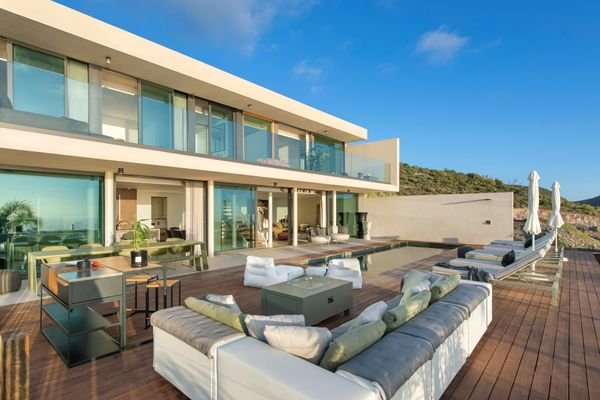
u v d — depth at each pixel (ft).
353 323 8.72
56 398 8.61
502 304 17.02
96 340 12.18
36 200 23.89
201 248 25.82
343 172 42.96
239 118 36.58
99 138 20.95
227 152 31.04
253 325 8.04
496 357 11.04
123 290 11.52
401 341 7.71
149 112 26.00
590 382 9.44
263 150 34.14
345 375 6.19
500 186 91.04
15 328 13.62
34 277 18.65
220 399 7.36
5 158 20.26
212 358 7.51
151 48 25.16
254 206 39.63
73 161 21.67
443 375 8.73
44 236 24.16
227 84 30.66
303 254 34.96
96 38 22.30
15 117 17.66
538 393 8.88
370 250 41.06
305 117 40.11
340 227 51.19
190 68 27.63
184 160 25.57
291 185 41.42
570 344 12.09
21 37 21.54
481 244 46.01
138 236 15.64
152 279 14.75
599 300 17.80
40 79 20.34
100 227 26.89
